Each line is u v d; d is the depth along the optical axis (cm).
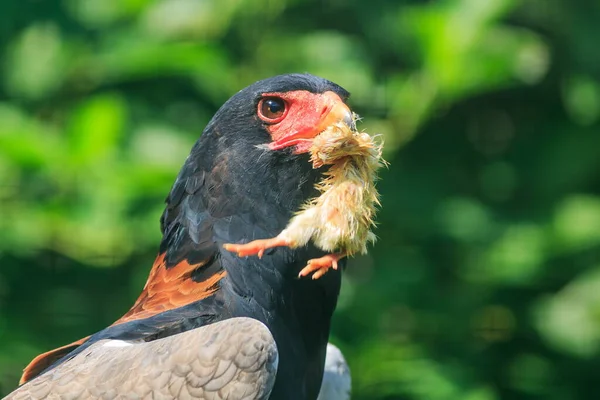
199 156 811
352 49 1263
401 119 1243
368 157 773
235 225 797
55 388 739
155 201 1174
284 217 800
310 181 798
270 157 796
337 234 750
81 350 779
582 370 1308
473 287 1270
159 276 816
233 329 737
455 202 1271
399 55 1284
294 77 805
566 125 1328
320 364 827
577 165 1298
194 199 808
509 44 1245
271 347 735
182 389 723
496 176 1327
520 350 1302
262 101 799
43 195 1191
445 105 1266
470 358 1275
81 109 1172
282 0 1274
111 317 1234
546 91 1352
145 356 737
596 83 1309
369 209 766
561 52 1334
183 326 771
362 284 1248
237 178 798
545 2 1315
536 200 1310
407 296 1249
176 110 1262
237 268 790
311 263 754
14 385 1223
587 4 1318
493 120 1355
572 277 1279
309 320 809
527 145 1335
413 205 1264
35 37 1280
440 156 1312
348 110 793
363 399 1215
